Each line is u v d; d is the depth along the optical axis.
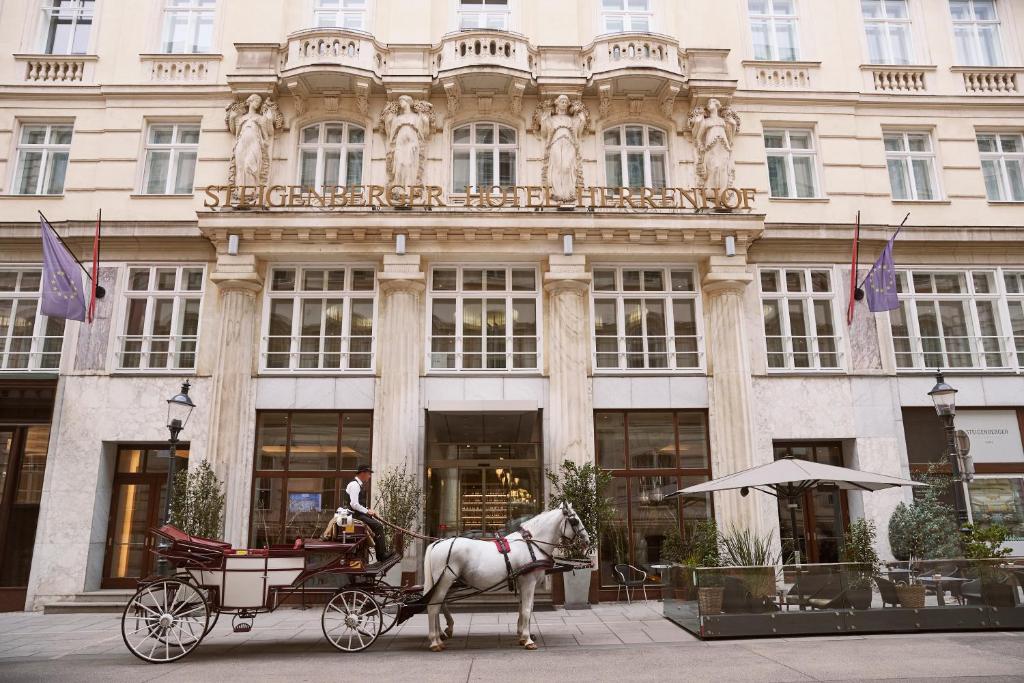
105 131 16.52
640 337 16.06
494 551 9.47
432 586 9.23
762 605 9.98
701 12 17.89
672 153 16.92
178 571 9.19
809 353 16.06
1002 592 10.32
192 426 14.91
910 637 9.71
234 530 14.35
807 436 15.41
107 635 10.88
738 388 15.16
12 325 15.70
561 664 8.16
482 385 15.46
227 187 15.23
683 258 16.02
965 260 16.61
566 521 9.91
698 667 7.90
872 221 16.80
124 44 17.11
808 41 18.02
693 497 15.20
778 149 17.23
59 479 14.59
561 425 14.85
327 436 15.21
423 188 15.61
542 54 16.97
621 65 16.47
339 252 15.46
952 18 18.48
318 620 12.05
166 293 15.71
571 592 13.27
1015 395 15.81
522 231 15.42
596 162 16.70
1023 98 17.50
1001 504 15.36
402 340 15.11
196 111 16.69
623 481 15.23
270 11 17.28
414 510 13.77
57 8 17.70
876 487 11.73
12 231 15.67
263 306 15.70
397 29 17.23
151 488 15.22
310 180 16.64
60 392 15.04
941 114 17.58
